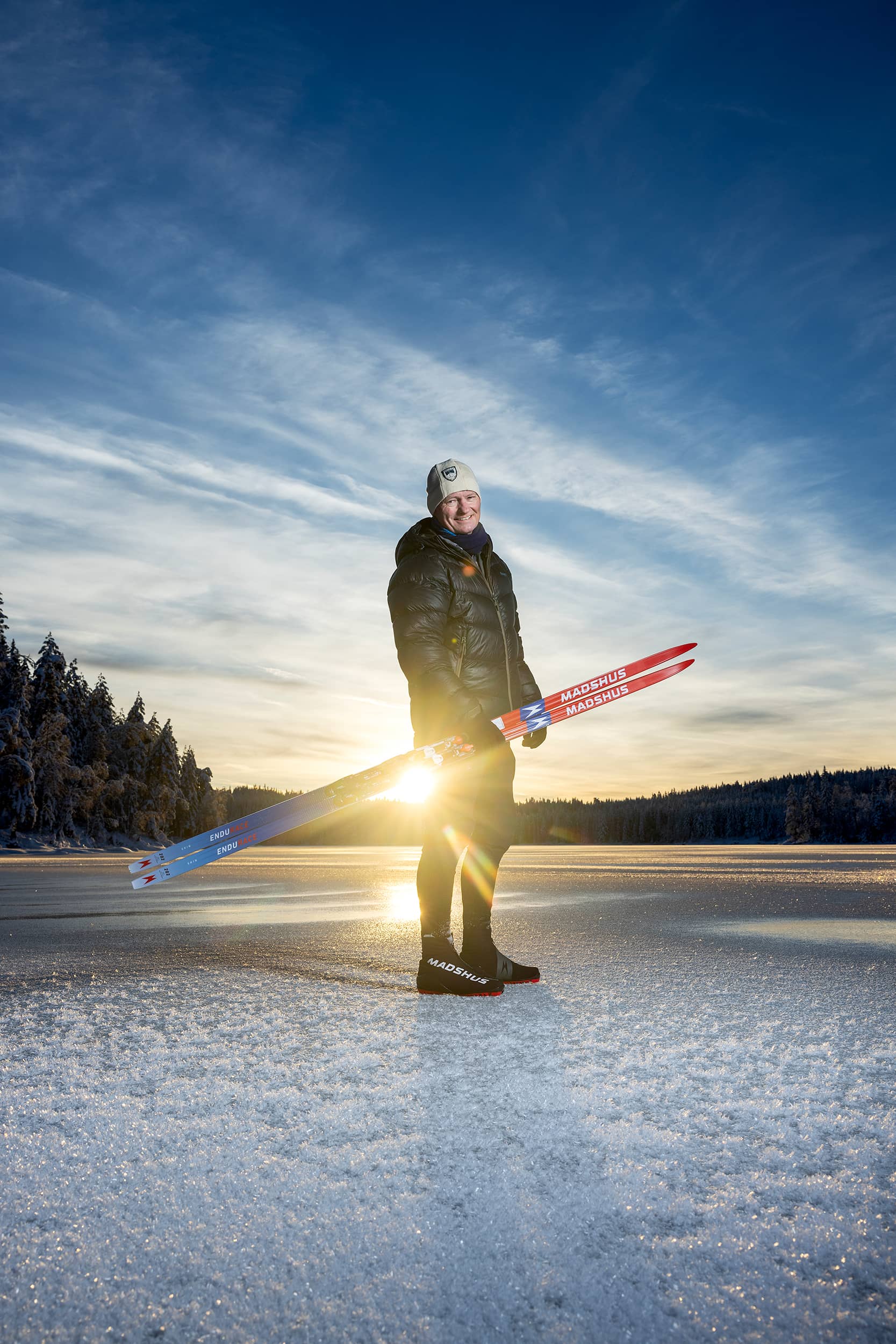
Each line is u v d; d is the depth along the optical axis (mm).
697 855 19375
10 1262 936
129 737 59844
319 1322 827
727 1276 903
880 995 2326
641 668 2906
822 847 30000
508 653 2867
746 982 2535
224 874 10672
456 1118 1355
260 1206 1060
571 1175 1146
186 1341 797
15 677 43875
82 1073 1601
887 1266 924
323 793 2725
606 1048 1767
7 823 43438
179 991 2406
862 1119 1347
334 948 3391
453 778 2525
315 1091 1492
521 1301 861
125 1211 1051
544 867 12664
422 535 2787
